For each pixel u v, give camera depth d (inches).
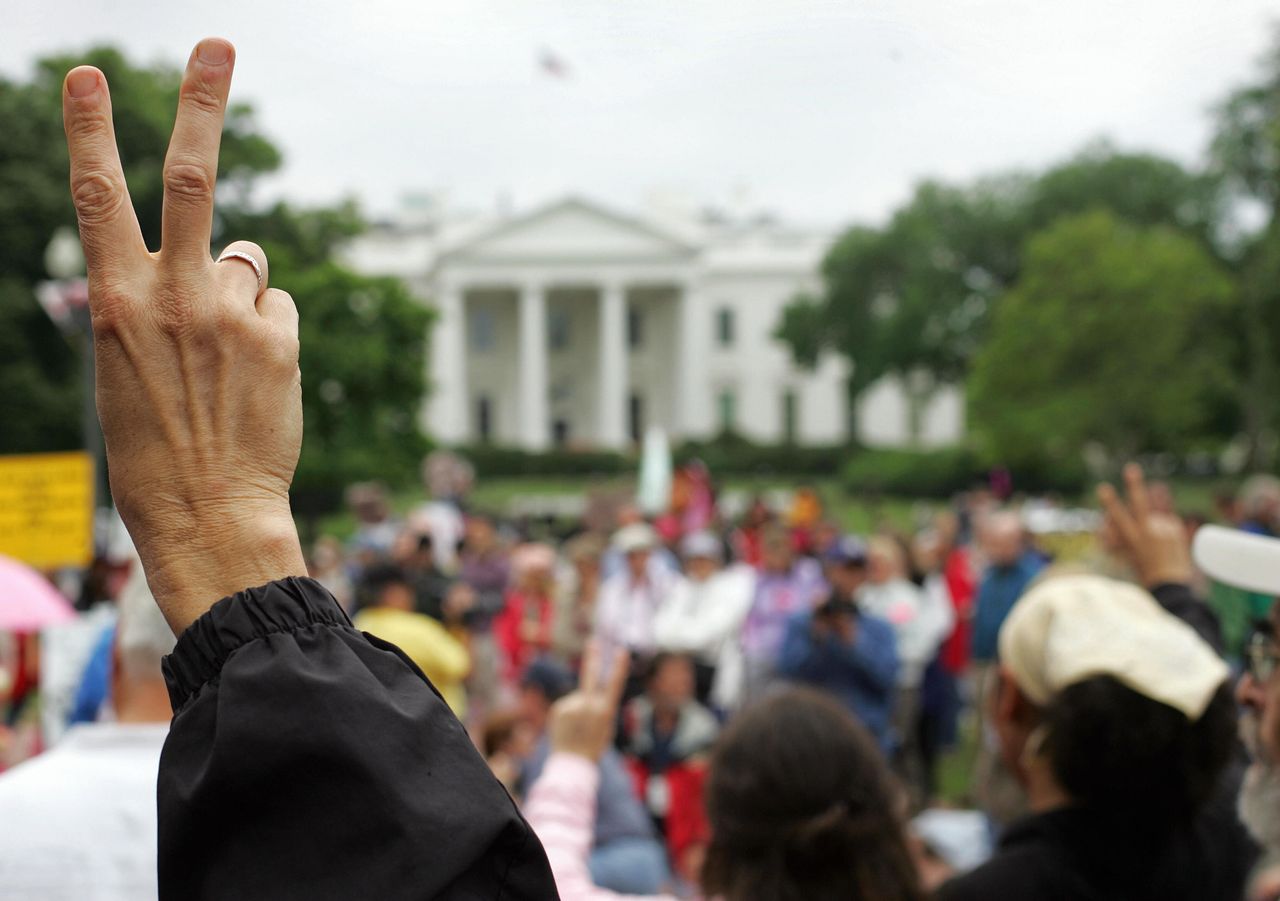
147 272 40.8
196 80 38.1
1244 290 1728.6
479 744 262.7
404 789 37.6
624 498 797.9
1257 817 79.1
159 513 40.8
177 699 40.0
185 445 40.8
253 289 42.9
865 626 327.9
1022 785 92.5
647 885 173.6
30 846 78.3
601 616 423.2
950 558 497.0
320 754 37.3
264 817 37.6
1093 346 1724.9
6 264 1494.8
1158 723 81.5
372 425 1294.3
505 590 555.2
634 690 299.7
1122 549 122.6
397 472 1344.7
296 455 42.5
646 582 420.2
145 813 80.9
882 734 326.6
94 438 485.1
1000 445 1813.5
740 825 81.0
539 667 260.2
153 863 79.9
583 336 3186.5
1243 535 77.2
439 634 265.7
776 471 2861.7
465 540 603.8
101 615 229.5
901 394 3302.2
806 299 2832.2
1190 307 1736.0
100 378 40.7
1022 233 2466.8
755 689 404.5
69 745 85.1
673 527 641.0
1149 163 2348.7
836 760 81.7
